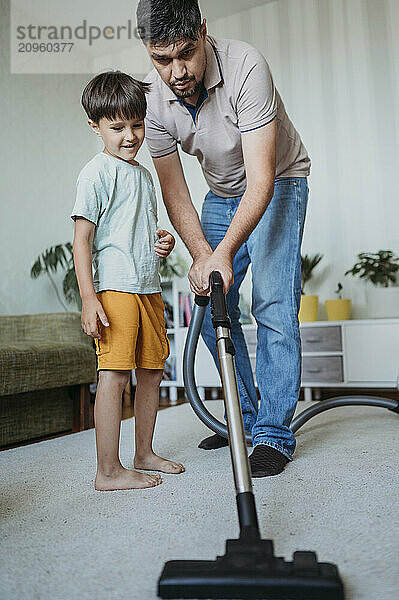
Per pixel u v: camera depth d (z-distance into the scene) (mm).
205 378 3182
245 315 3531
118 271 1176
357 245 3455
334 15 3625
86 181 1170
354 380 2926
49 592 643
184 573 613
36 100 3803
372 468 1214
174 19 1124
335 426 1840
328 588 581
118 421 1143
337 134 3553
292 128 1464
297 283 1405
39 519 936
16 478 1259
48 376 1939
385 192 3418
